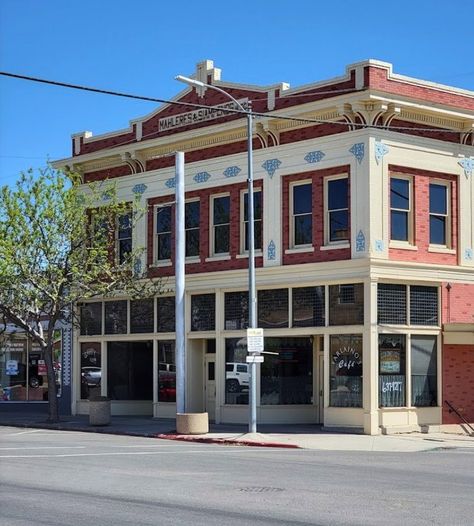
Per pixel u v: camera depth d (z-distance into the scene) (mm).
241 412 29250
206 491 13711
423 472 16844
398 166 26781
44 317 36594
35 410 37000
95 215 30453
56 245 29500
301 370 29016
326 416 26859
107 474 15969
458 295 27844
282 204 28281
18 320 30328
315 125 27625
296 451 21812
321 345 28953
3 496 13109
